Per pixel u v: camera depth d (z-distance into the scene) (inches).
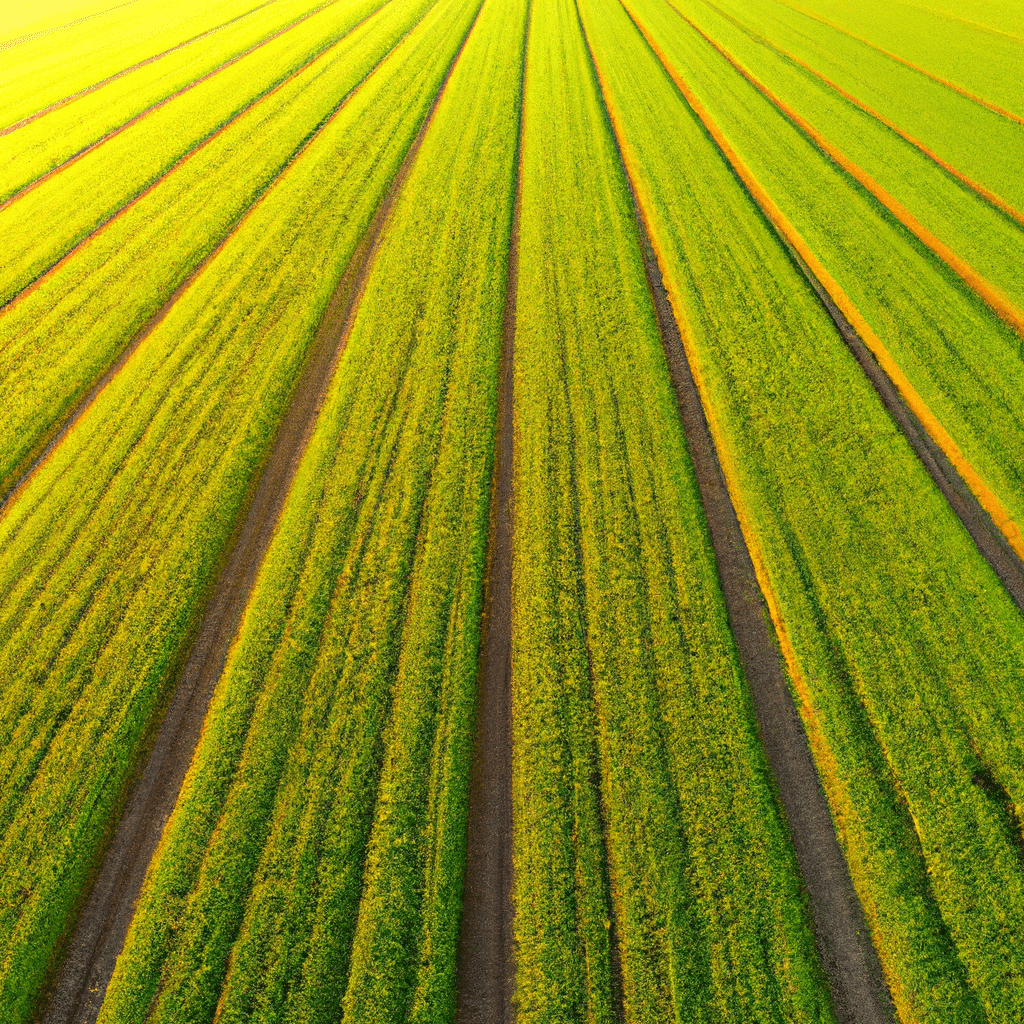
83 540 505.0
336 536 494.3
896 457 528.7
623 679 414.3
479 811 377.1
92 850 373.1
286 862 354.9
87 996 332.2
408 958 330.0
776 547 479.2
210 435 577.0
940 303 663.8
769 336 635.5
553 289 694.5
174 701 432.5
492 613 460.8
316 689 416.5
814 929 337.4
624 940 332.8
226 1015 315.6
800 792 378.3
